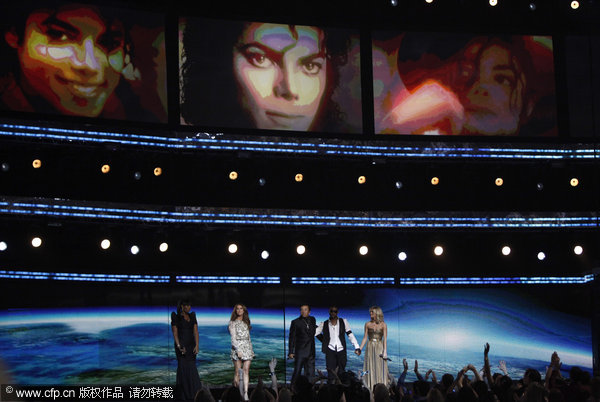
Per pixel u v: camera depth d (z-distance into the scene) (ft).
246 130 63.41
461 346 65.92
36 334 57.57
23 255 57.16
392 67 66.95
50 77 58.59
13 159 57.41
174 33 63.21
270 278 63.67
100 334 59.41
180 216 61.16
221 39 64.34
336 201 64.69
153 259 61.21
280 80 65.00
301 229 63.67
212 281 62.49
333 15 66.80
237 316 55.06
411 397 27.20
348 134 65.26
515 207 66.80
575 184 65.31
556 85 68.33
